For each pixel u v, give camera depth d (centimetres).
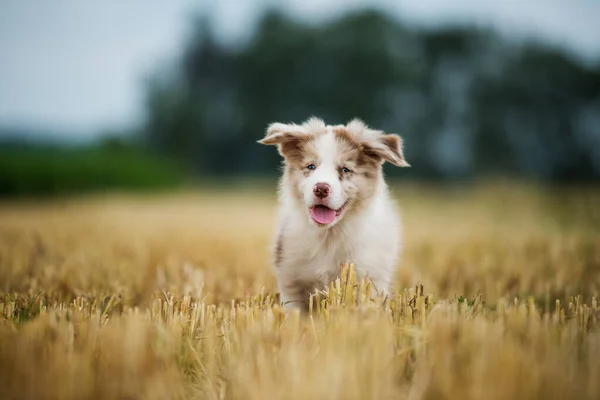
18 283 486
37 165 2356
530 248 748
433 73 3962
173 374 261
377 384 237
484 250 741
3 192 2242
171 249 723
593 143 4041
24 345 278
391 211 483
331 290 363
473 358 255
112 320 327
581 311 334
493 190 2442
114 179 2750
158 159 3253
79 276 509
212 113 4012
